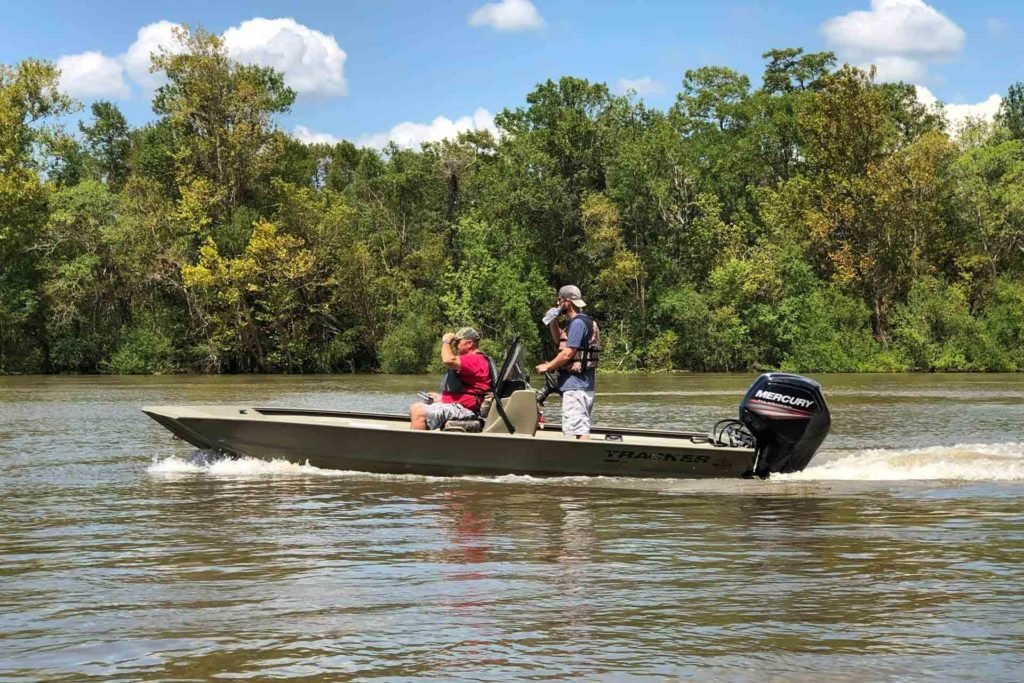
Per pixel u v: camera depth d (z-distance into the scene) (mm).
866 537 6320
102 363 46281
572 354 9273
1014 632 4289
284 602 4770
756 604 4723
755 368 47656
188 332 47812
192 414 9594
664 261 50688
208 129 50719
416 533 6484
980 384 30719
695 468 9055
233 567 5500
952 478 9125
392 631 4309
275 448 9484
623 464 8984
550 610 4621
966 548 5973
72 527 6715
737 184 59125
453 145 53250
